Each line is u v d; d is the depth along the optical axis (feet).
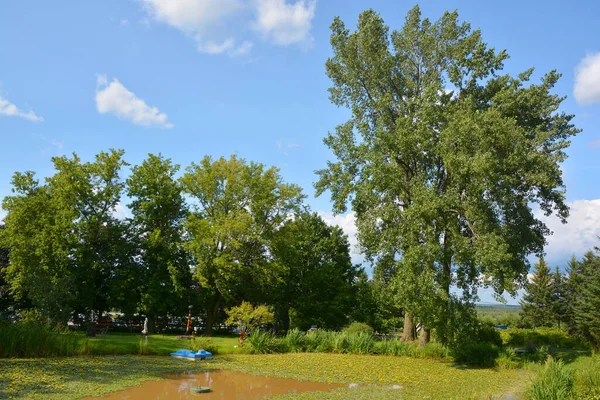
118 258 115.65
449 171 70.49
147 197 119.85
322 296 132.26
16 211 105.81
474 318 67.21
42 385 38.52
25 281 85.40
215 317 130.93
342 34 89.66
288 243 119.85
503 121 65.46
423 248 65.00
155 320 122.83
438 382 52.70
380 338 115.14
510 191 71.92
